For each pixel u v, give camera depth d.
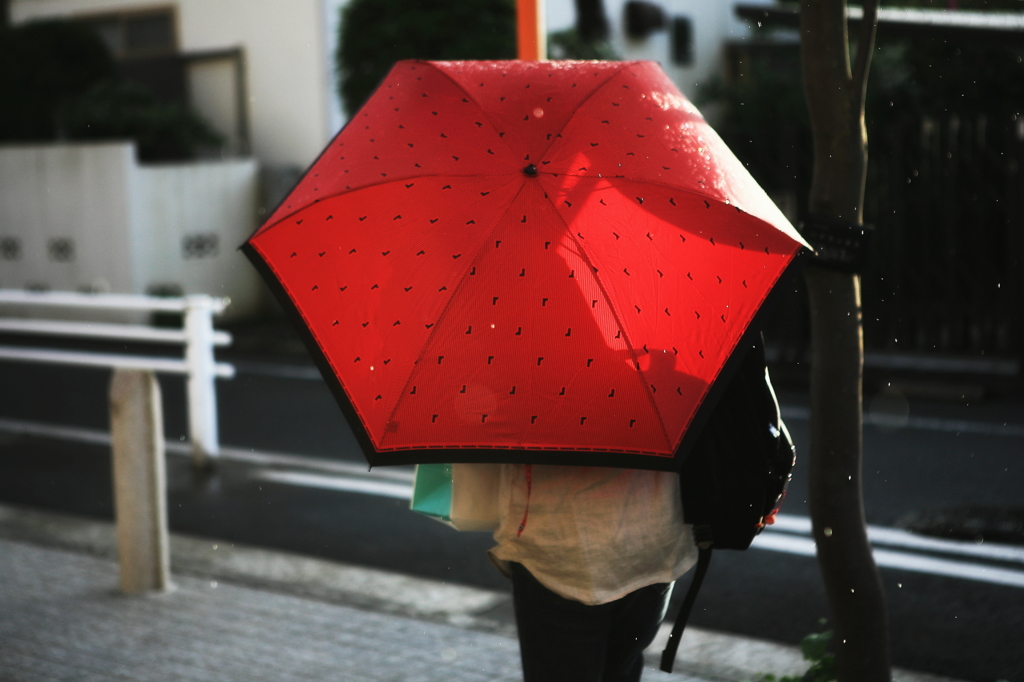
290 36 21.22
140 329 10.38
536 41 5.97
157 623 5.92
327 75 20.98
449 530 7.96
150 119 20.56
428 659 5.38
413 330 2.74
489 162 2.91
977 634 5.78
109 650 5.51
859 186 3.87
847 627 4.09
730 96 22.42
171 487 9.35
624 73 3.15
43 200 20.36
